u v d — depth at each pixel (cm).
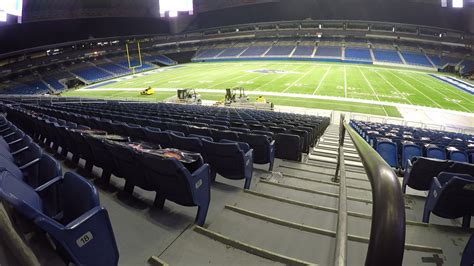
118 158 338
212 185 407
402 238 69
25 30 4775
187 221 281
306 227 279
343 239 105
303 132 672
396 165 622
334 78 3525
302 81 3344
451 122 1838
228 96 2314
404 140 711
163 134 452
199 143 402
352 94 2636
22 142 446
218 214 310
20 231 145
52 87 4581
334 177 480
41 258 153
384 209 72
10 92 4134
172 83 3691
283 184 436
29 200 192
